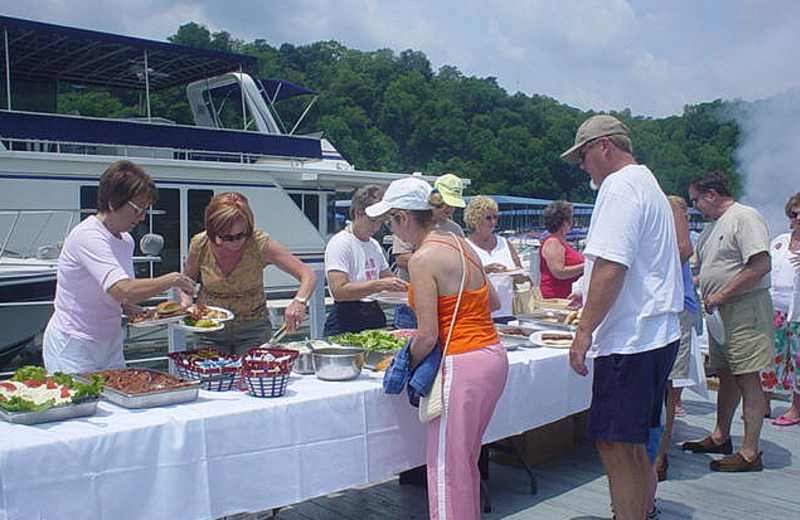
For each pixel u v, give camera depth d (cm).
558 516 382
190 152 1162
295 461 282
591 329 290
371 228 439
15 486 215
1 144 971
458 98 7931
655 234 291
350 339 368
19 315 715
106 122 1065
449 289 282
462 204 300
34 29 1030
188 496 252
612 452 304
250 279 367
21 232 934
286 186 1257
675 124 7106
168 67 1260
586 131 309
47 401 242
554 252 575
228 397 286
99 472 232
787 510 395
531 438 459
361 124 6181
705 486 432
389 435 317
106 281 291
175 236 1070
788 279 581
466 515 284
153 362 830
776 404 647
